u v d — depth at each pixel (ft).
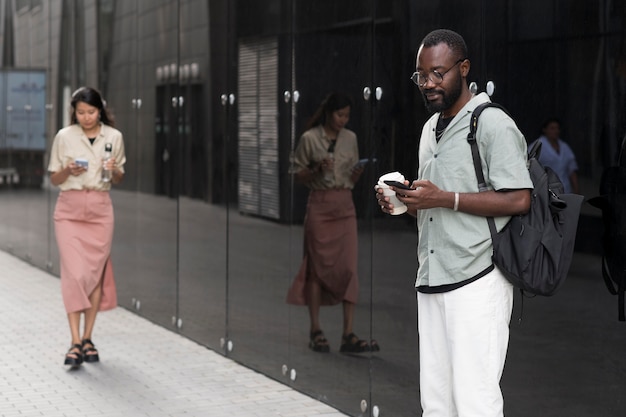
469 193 15.93
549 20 18.21
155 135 36.50
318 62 25.59
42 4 50.37
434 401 16.94
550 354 18.56
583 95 17.67
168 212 35.12
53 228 48.34
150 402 26.04
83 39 44.57
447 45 16.24
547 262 15.79
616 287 17.28
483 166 16.19
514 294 19.29
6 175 56.18
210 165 32.04
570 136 17.93
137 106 38.34
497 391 16.37
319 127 25.53
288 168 27.30
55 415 24.95
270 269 28.35
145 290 37.14
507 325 16.51
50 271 48.96
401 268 22.25
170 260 34.96
